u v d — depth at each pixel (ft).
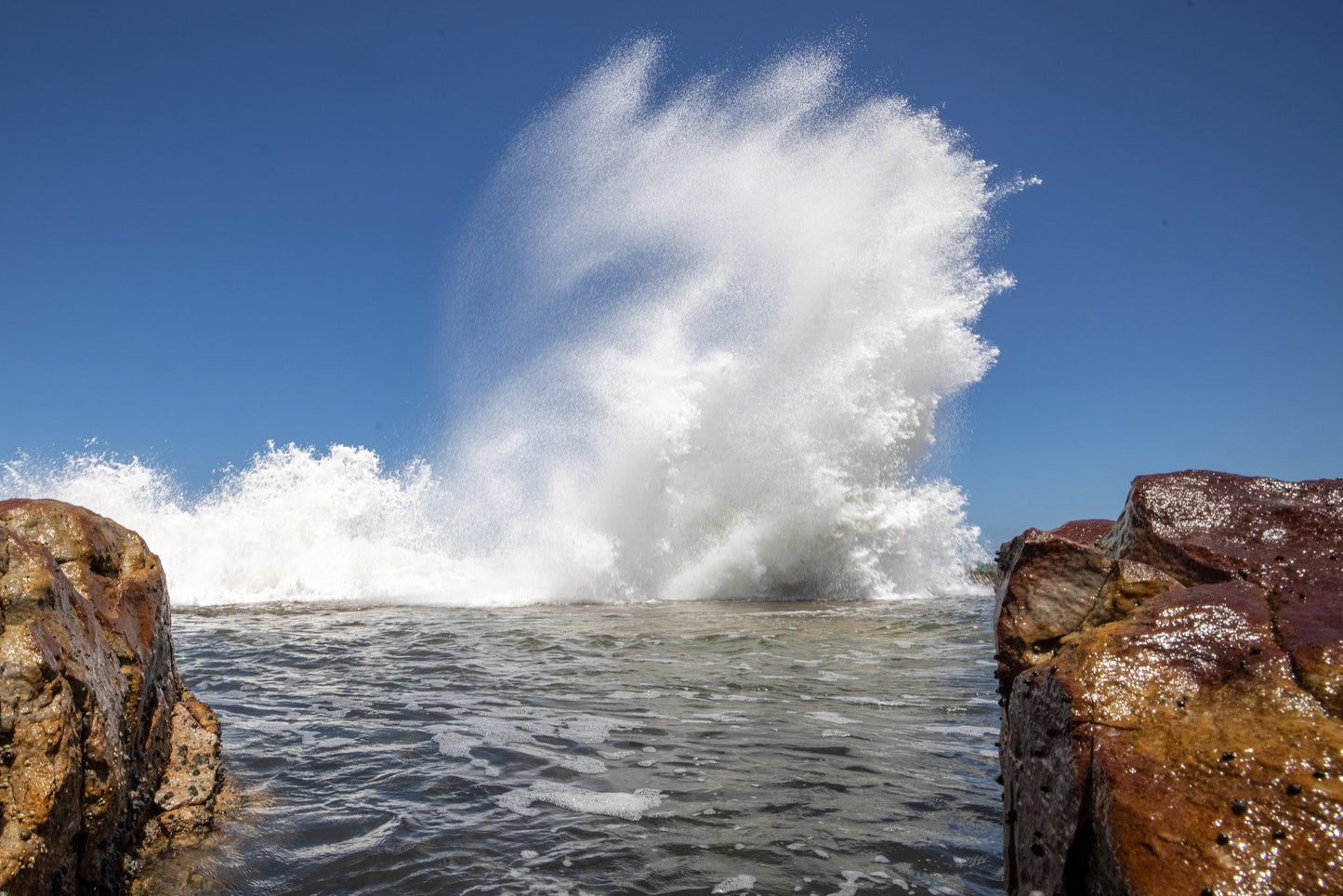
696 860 13.67
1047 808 9.91
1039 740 10.57
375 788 16.88
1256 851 7.79
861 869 13.38
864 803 16.06
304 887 12.80
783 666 29.04
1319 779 8.14
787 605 48.47
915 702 23.81
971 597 53.57
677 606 48.11
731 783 17.17
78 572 14.07
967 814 15.56
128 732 13.61
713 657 30.86
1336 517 12.06
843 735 20.45
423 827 14.94
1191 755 8.81
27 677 10.61
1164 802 8.45
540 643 33.94
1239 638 10.01
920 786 16.94
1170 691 9.63
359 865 13.44
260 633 37.19
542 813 15.58
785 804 16.01
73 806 10.96
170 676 17.03
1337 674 9.06
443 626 39.40
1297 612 10.29
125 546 16.05
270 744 19.81
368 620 41.78
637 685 26.03
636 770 17.95
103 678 12.73
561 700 24.11
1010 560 18.02
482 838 14.48
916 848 14.15
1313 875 7.50
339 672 28.25
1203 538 12.30
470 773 17.74
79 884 11.28
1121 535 13.74
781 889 12.75
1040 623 12.33
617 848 14.10
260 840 14.37
